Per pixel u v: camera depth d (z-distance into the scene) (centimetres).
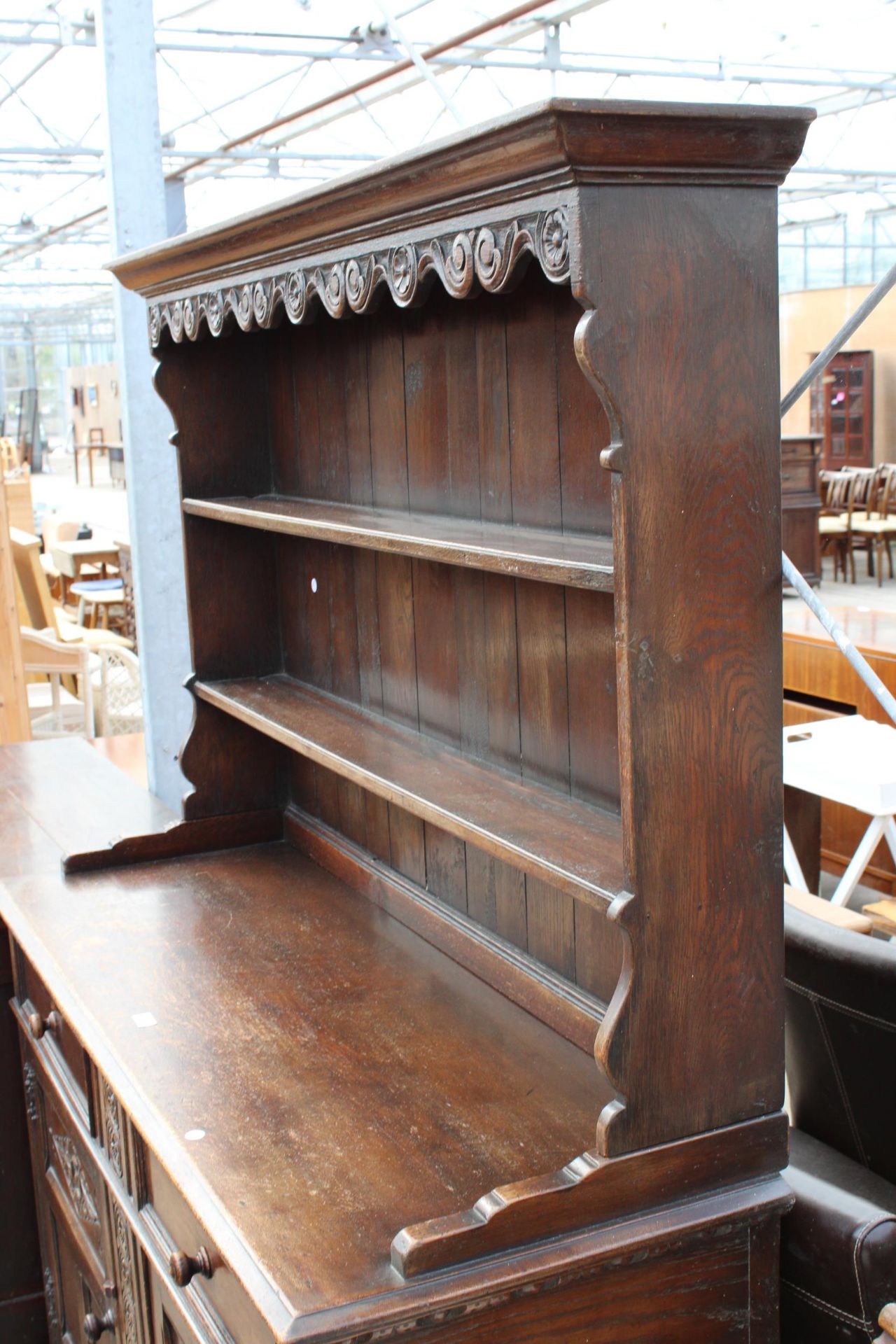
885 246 1288
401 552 160
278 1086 162
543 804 162
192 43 852
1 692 429
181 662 344
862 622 514
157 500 337
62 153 1116
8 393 2869
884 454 1325
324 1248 129
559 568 130
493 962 188
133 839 249
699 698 126
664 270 118
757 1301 140
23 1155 265
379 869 224
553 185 115
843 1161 194
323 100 834
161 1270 162
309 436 232
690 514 123
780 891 134
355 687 228
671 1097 133
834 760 371
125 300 327
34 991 238
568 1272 127
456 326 179
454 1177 141
